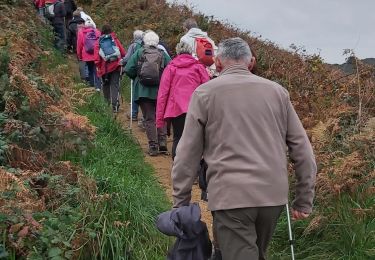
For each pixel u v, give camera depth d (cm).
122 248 480
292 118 386
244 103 371
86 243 461
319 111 750
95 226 473
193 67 710
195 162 377
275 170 364
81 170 573
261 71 1061
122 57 1110
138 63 862
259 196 356
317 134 642
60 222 457
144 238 515
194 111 378
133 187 578
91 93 919
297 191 388
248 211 358
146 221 530
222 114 370
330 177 559
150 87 859
